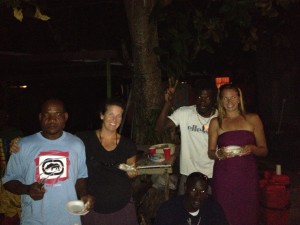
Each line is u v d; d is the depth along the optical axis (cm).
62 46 955
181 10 648
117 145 363
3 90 1092
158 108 615
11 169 314
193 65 1333
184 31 598
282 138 1502
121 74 1069
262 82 1862
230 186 412
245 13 592
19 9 541
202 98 435
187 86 1142
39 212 307
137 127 620
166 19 607
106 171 359
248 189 413
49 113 312
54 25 985
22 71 1016
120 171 363
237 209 414
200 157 448
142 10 601
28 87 1304
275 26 1228
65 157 314
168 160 474
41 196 295
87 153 356
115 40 994
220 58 1720
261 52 1828
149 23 594
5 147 552
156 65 615
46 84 1345
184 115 452
